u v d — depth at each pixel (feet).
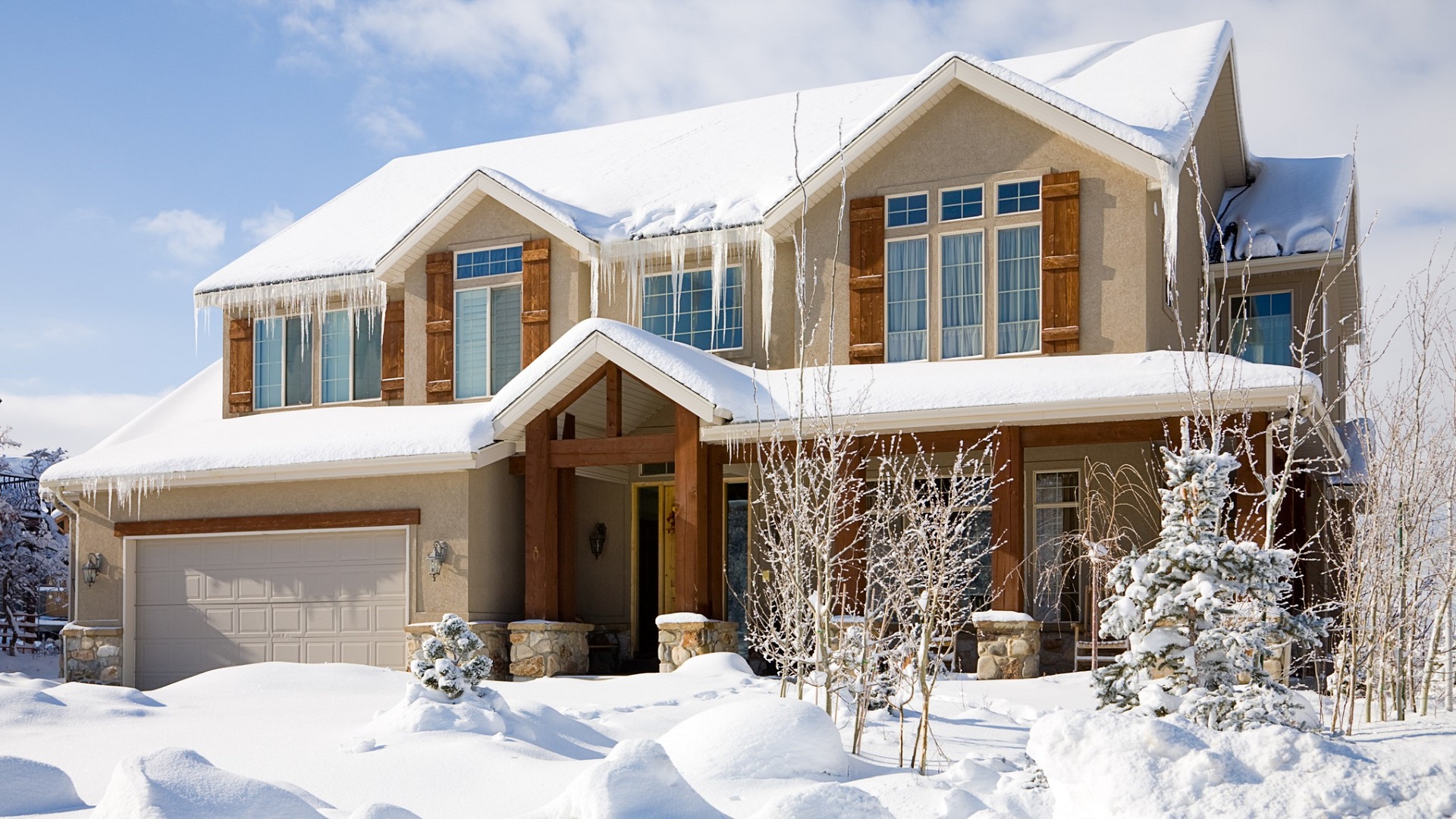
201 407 75.87
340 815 21.33
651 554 66.28
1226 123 65.10
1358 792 15.42
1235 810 15.53
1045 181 54.80
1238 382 44.27
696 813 19.33
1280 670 37.63
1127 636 28.04
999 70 54.65
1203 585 26.21
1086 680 43.42
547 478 55.31
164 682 61.16
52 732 32.40
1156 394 46.14
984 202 56.03
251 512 59.93
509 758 27.25
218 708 38.06
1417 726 31.17
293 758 28.17
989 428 49.80
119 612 61.72
